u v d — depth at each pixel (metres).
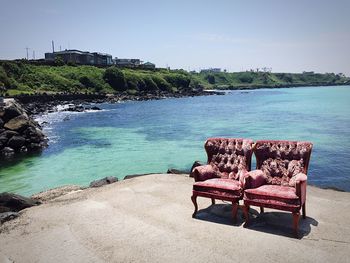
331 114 39.75
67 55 112.62
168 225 6.36
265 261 4.92
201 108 53.56
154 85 100.62
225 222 6.47
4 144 20.81
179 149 20.72
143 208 7.34
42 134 24.14
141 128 30.77
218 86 185.38
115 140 24.50
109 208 7.42
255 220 6.55
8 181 14.53
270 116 38.97
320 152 18.75
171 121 35.94
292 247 5.35
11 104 23.59
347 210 6.97
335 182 13.57
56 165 17.33
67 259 5.23
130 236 5.93
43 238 6.05
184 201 7.78
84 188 10.27
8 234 6.34
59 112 48.06
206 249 5.34
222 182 6.61
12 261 5.29
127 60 149.12
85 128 31.25
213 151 7.39
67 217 7.00
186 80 115.31
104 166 16.80
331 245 5.39
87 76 86.00
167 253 5.26
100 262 5.09
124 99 76.19
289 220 6.50
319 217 6.59
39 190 13.16
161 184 9.30
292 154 6.58
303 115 39.19
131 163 17.31
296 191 5.70
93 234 6.08
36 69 82.00
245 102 68.00
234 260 4.97
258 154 6.89
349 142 21.50
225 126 30.77
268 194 5.88
